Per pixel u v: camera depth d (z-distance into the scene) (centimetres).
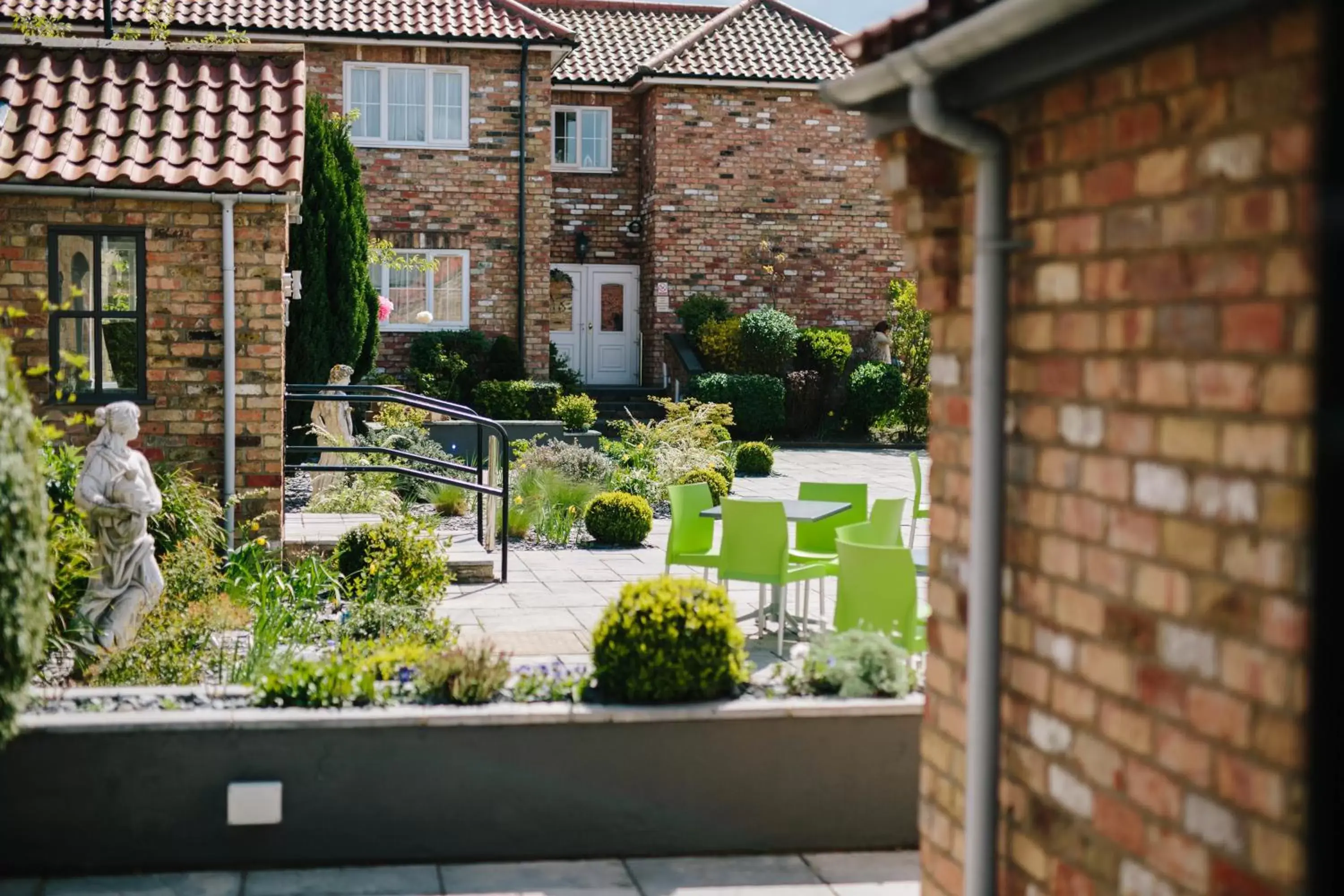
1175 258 304
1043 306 360
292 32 2142
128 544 723
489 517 1222
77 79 1069
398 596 871
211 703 568
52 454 830
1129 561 324
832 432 2459
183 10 2125
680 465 1672
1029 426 368
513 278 2322
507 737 550
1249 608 282
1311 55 259
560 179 2628
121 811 530
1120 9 290
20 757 523
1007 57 333
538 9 2817
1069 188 346
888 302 2633
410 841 546
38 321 998
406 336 2303
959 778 413
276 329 1027
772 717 566
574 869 547
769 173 2581
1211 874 296
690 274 2569
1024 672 373
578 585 1111
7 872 524
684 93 2542
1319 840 231
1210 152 291
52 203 994
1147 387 315
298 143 1040
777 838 569
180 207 1011
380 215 2273
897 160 407
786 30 2709
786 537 867
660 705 566
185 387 1025
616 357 2677
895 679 596
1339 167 226
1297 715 268
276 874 535
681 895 522
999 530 375
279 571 894
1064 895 354
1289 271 269
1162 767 312
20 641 438
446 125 2288
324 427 1496
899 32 387
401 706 562
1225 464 289
